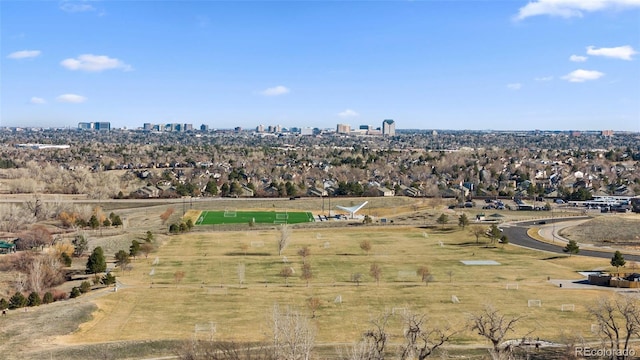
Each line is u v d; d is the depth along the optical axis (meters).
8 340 72.81
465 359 64.62
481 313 85.62
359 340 74.75
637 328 71.12
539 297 95.94
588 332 77.62
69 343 73.25
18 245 133.50
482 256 131.12
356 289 101.81
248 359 61.62
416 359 63.22
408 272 115.19
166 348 69.50
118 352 68.12
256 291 100.44
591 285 104.56
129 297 96.25
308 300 94.69
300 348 62.09
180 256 131.12
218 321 83.38
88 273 113.62
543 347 70.44
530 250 137.62
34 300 90.94
